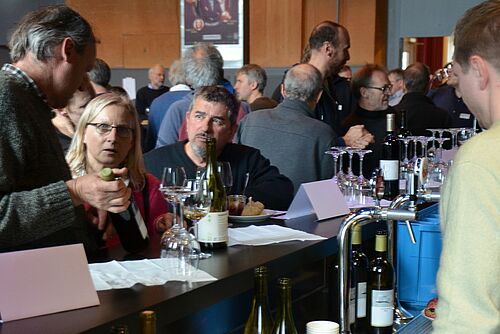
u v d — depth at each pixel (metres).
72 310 1.47
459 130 4.41
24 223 1.75
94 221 2.19
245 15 10.70
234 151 3.13
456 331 1.25
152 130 4.95
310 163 3.50
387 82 4.10
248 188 2.95
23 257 1.44
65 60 1.96
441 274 1.30
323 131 3.51
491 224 1.25
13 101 1.85
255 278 1.70
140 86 11.68
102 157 2.45
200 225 2.02
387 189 2.95
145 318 1.32
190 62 4.32
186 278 1.70
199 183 1.97
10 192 1.81
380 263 2.06
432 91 6.79
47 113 1.99
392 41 10.09
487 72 1.40
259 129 3.59
